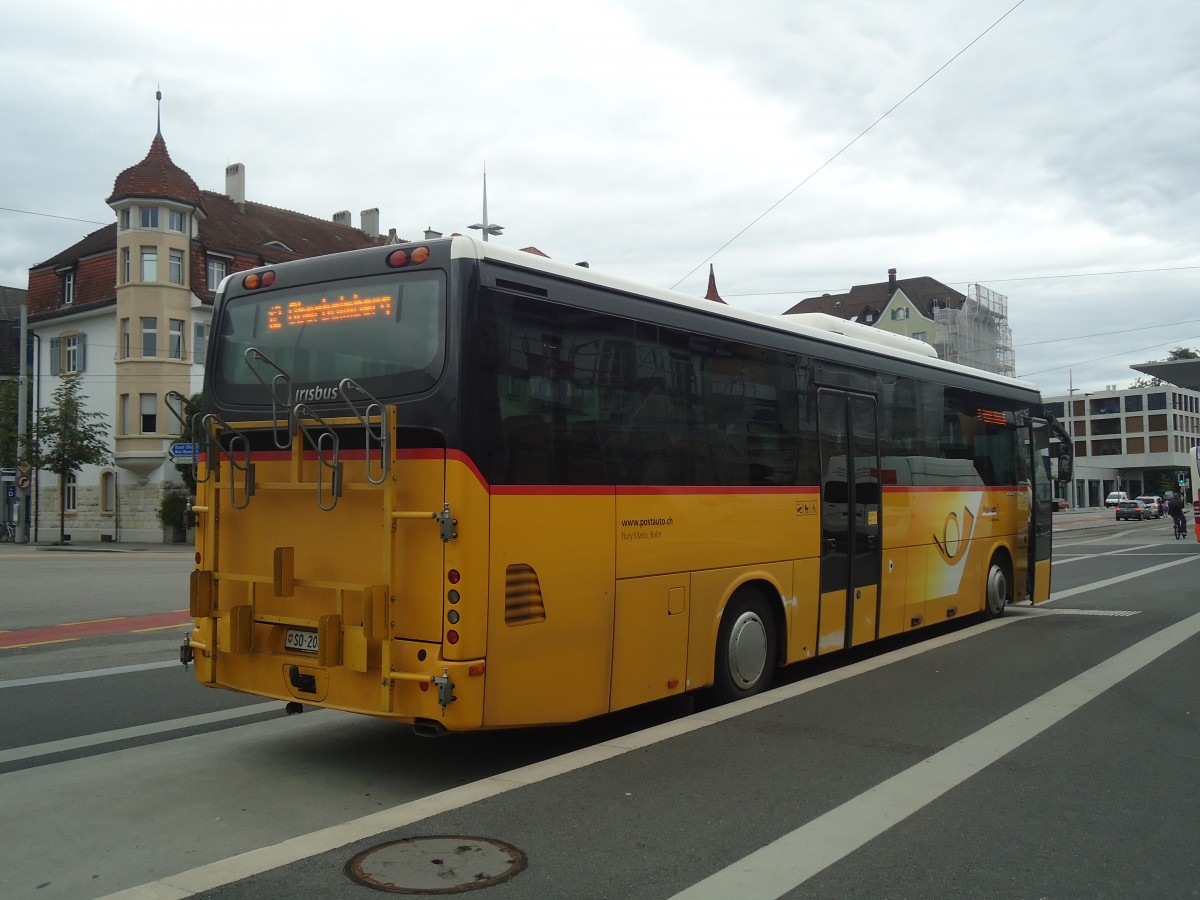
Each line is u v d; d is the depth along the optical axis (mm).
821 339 8805
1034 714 7348
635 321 6660
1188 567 21391
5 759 6438
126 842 4871
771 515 7930
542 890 4129
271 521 6129
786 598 8133
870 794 5434
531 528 5730
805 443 8445
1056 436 13906
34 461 39281
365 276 5945
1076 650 10250
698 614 7102
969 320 66688
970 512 11453
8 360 53688
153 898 4039
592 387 6258
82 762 6371
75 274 45062
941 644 10648
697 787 5539
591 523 6156
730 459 7488
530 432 5785
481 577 5414
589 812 5105
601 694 6227
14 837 4941
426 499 5449
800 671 9445
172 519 40156
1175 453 105812
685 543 6965
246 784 5887
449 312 5543
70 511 44250
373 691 5590
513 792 5434
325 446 5891
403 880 4219
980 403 11852
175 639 11711
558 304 6078
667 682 6809
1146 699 7891
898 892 4141
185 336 41781
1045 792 5496
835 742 6508
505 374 5676
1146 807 5250
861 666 9336
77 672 9562
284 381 6246
